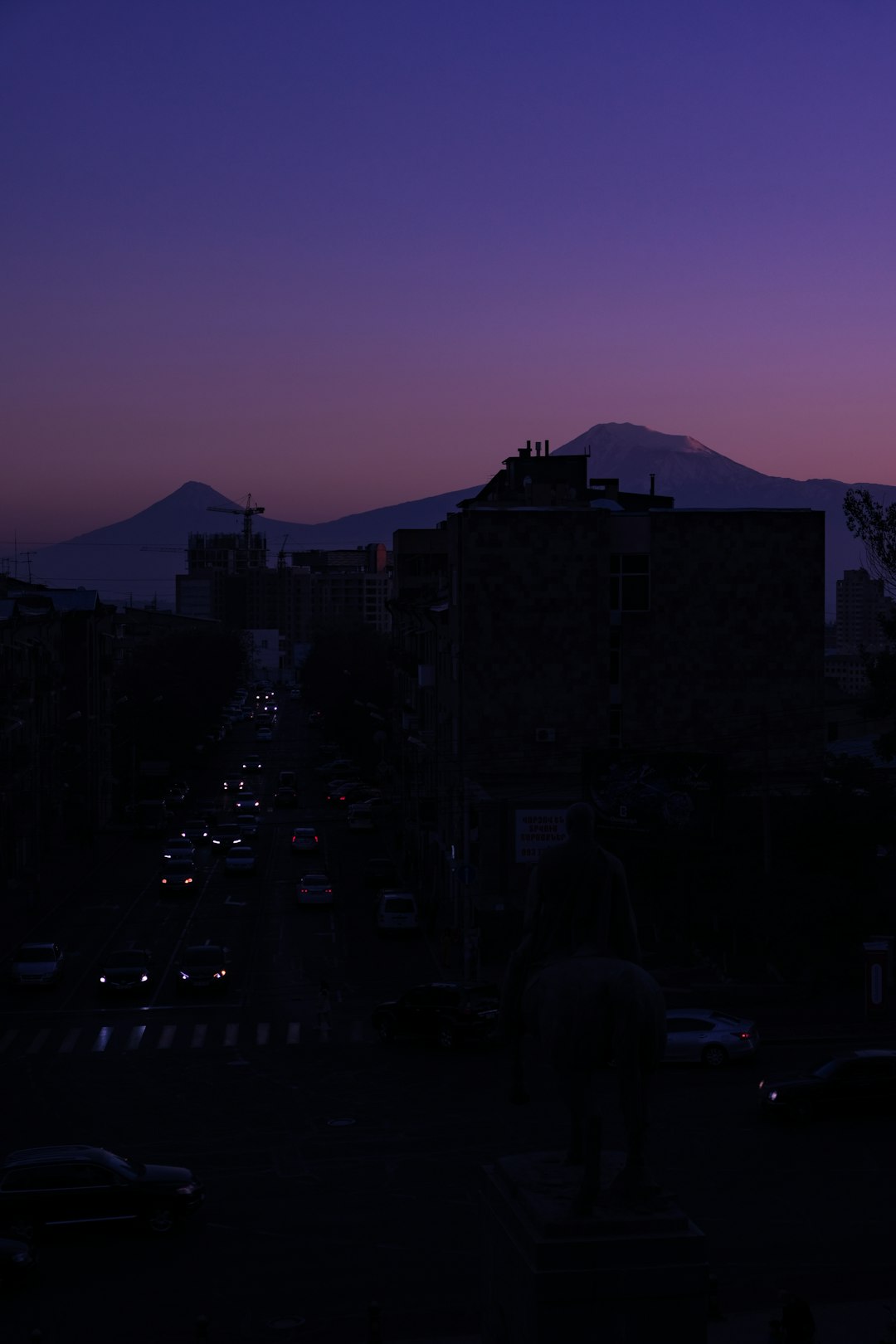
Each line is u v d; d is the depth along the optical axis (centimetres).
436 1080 3672
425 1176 2767
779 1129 3083
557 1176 1134
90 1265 2289
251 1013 4706
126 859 8519
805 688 5912
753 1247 2331
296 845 8606
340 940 6031
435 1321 2031
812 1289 2142
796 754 5903
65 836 9406
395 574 10200
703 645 5881
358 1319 2045
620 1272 1030
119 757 11225
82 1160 2441
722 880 5300
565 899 1088
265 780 12662
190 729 11731
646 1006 1022
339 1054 4044
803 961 4825
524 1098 1133
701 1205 2552
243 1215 2539
